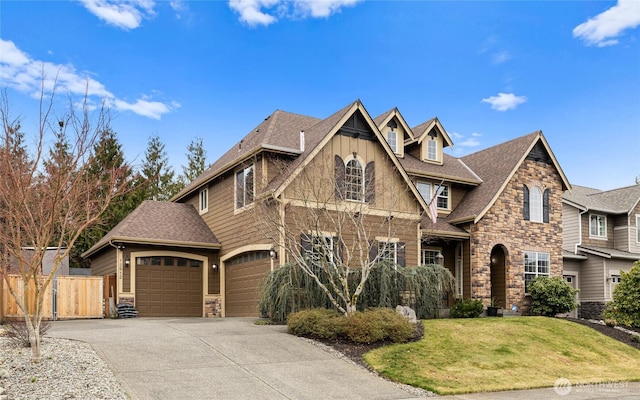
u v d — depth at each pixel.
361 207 18.33
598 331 19.48
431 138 26.44
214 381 10.69
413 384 11.62
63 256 10.88
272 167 20.56
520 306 24.19
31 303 18.09
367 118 21.27
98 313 20.39
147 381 10.36
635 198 31.17
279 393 10.30
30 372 10.12
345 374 11.90
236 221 22.08
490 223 23.94
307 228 18.59
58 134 11.44
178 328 15.56
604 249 29.95
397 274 18.36
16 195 10.22
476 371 13.11
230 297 22.72
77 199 11.50
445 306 23.98
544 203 25.75
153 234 22.42
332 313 15.70
